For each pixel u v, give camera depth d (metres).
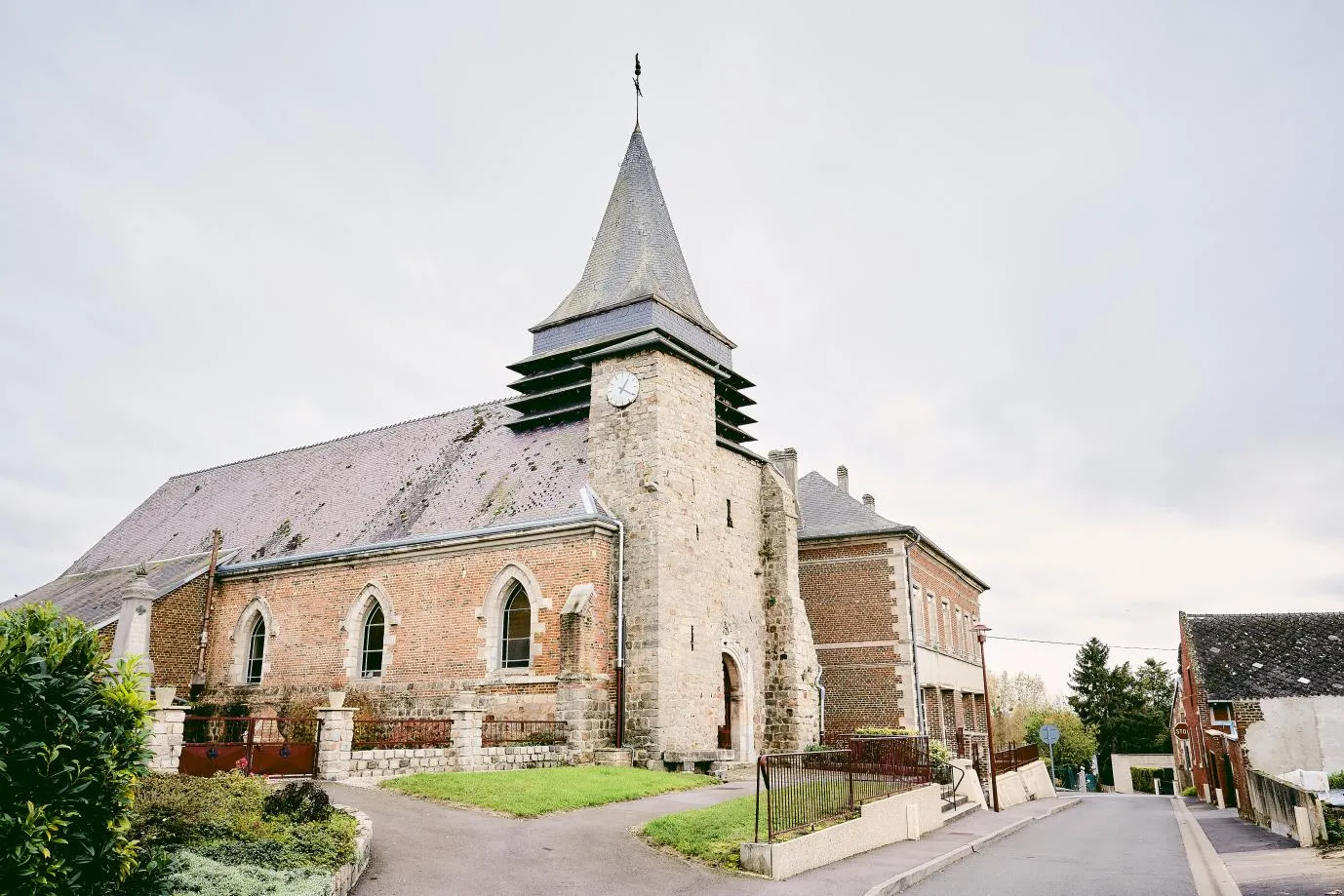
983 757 39.34
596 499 24.50
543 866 11.70
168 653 28.77
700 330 29.73
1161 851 16.67
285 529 30.97
